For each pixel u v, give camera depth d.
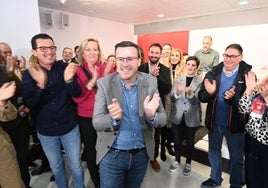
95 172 2.02
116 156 1.32
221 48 5.78
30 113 1.83
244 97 1.72
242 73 1.88
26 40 2.29
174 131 2.56
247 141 1.80
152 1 4.72
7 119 1.40
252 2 4.64
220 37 5.75
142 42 7.68
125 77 1.25
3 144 1.24
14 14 2.18
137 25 7.74
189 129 2.46
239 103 1.77
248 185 1.85
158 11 5.66
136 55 1.23
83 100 1.85
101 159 1.34
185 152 2.94
